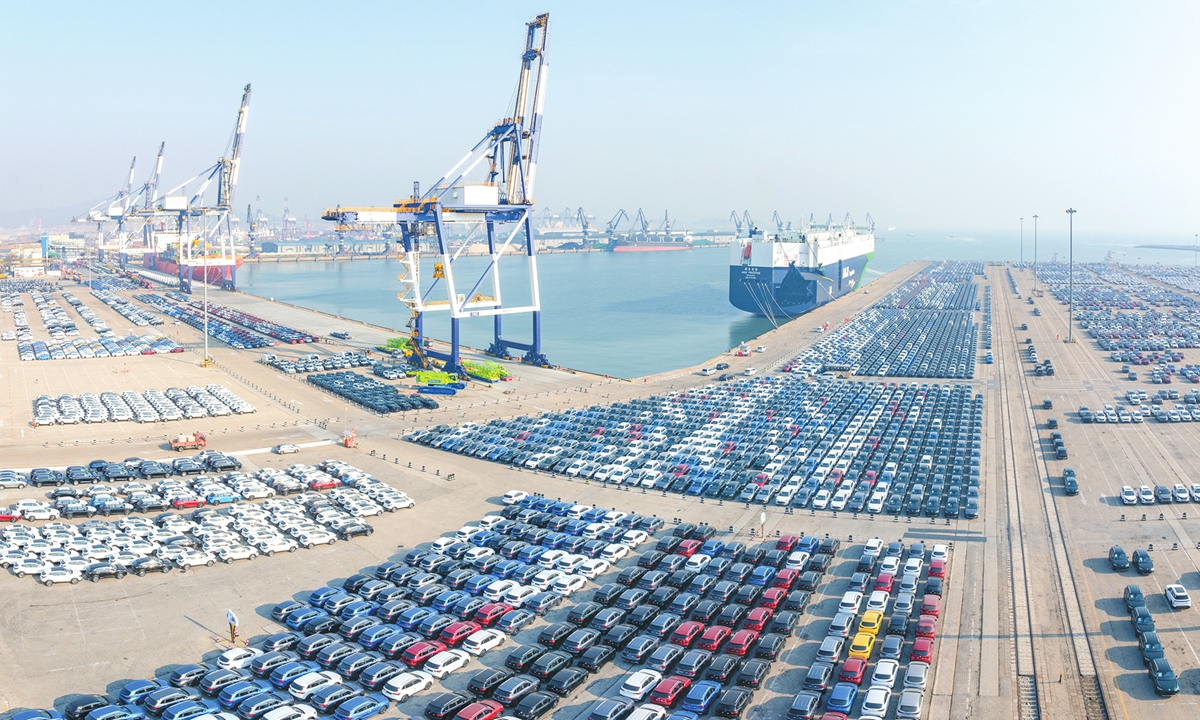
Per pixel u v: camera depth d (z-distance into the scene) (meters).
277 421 143.25
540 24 187.00
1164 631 70.69
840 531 94.12
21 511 94.00
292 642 68.12
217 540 87.31
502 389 173.00
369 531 93.12
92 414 140.00
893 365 199.12
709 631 68.56
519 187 194.12
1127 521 96.25
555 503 101.31
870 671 64.69
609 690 63.19
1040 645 69.06
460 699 59.56
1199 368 189.00
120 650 67.88
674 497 106.50
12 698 60.75
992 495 105.88
